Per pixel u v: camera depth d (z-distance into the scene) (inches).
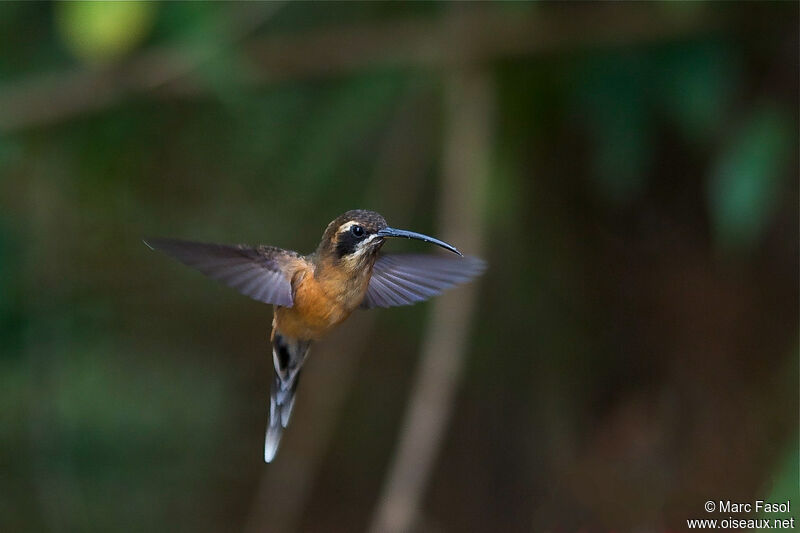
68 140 387.9
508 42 351.3
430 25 364.2
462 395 452.1
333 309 246.5
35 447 430.9
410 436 333.7
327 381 442.9
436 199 415.2
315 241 431.8
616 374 424.5
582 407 432.5
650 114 348.8
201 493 475.5
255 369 496.1
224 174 417.1
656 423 413.7
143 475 458.3
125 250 443.8
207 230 434.9
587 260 415.2
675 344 410.9
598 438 428.5
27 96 361.1
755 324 394.9
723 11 328.5
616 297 416.5
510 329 434.9
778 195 370.0
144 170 408.8
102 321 450.0
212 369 489.4
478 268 261.3
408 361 474.9
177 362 481.1
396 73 376.8
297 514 470.6
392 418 480.7
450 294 346.6
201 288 479.5
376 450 485.4
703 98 333.4
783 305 390.3
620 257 410.9
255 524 461.4
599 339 423.8
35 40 371.9
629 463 417.1
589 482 425.7
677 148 383.6
